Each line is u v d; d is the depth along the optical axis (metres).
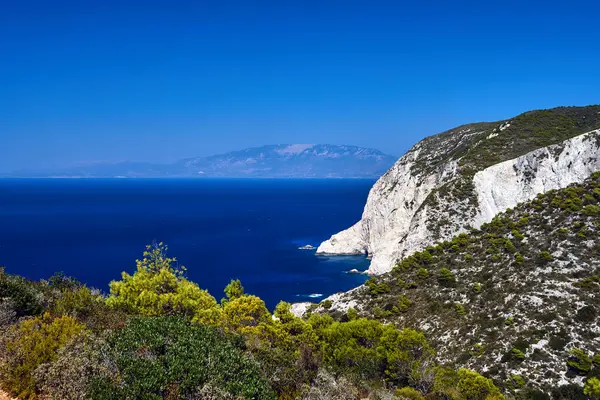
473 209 66.62
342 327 30.45
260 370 15.97
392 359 27.34
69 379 12.27
